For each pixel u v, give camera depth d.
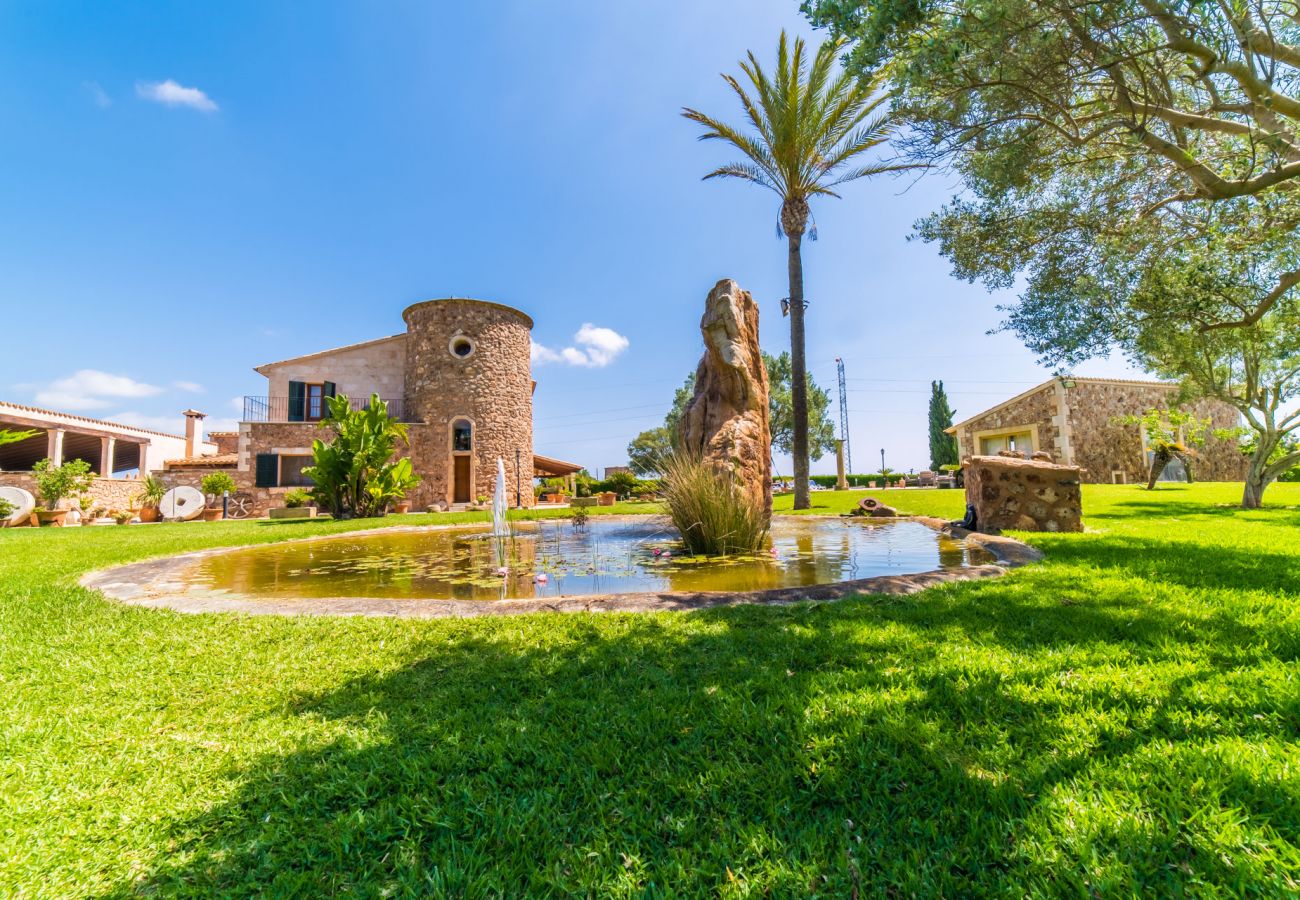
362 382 21.30
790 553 5.65
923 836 1.26
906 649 2.40
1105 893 1.06
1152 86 4.04
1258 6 3.61
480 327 20.38
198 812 1.41
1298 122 4.11
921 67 3.76
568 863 1.22
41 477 15.41
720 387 7.58
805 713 1.82
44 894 1.14
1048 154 4.97
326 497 13.29
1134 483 19.36
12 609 3.47
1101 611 2.91
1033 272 5.59
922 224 6.07
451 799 1.44
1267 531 6.23
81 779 1.55
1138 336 5.22
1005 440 21.59
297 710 1.98
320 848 1.29
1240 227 5.02
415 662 2.42
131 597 3.88
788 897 1.10
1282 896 1.01
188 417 25.38
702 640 2.59
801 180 12.32
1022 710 1.81
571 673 2.26
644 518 12.24
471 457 19.77
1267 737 1.57
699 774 1.52
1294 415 9.28
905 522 9.07
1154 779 1.40
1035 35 3.63
